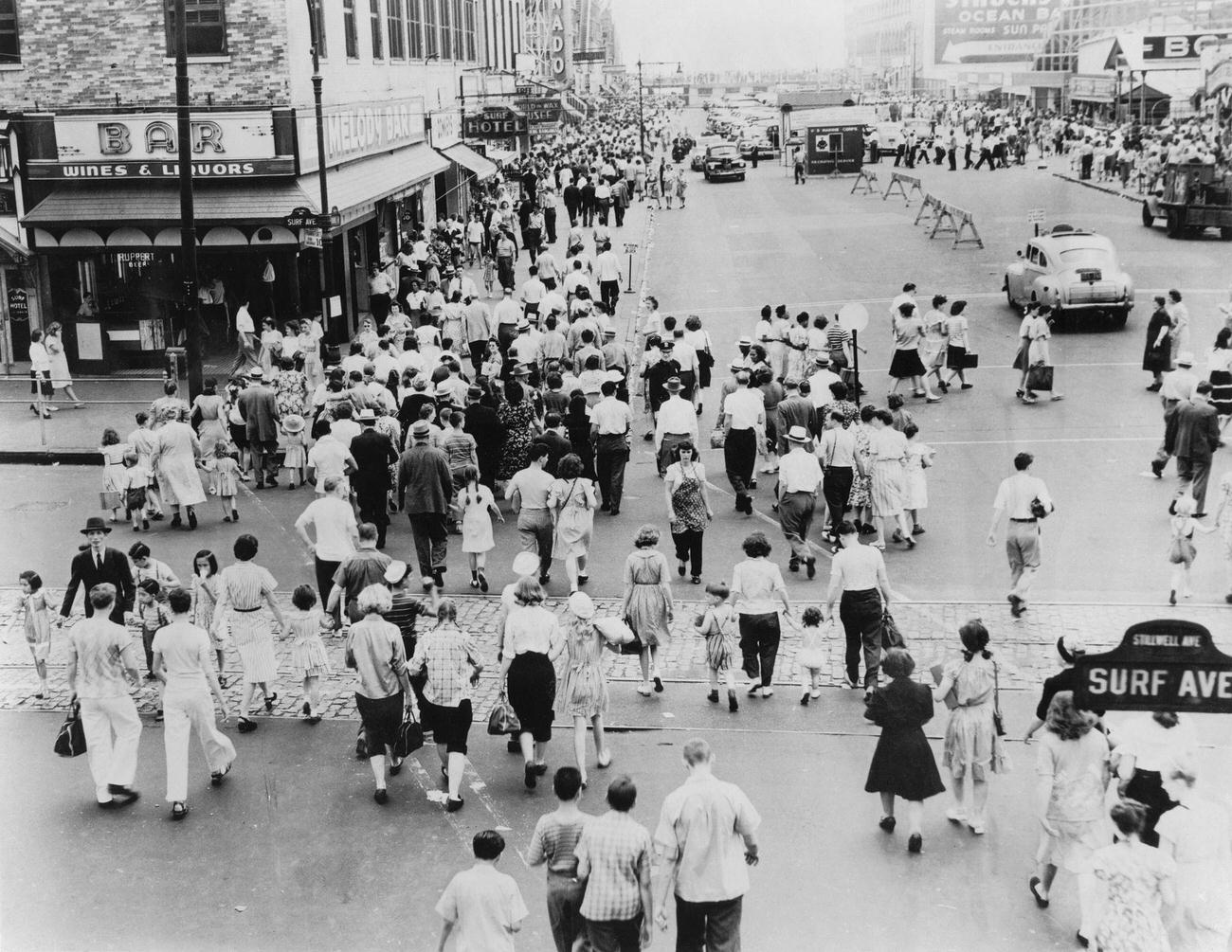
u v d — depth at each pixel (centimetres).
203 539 1650
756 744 1062
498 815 961
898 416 1527
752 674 1147
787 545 1558
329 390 1806
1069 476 1678
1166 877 686
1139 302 2627
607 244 2995
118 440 1712
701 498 1419
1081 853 783
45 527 1714
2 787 1024
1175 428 1523
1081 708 661
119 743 989
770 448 1852
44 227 2444
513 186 4900
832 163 5497
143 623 1167
